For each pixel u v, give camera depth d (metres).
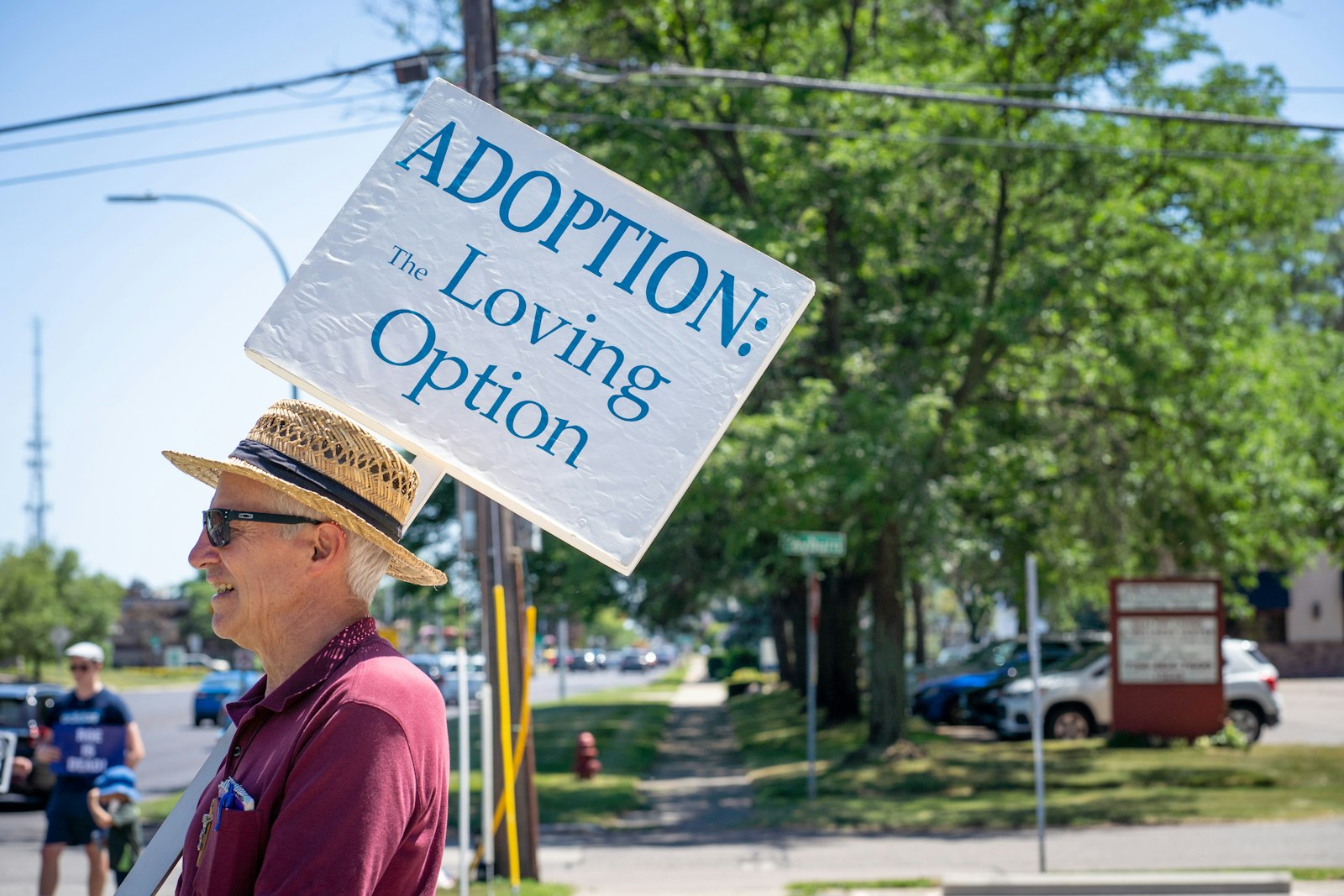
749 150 18.47
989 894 9.93
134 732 8.73
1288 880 9.87
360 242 2.38
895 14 19.16
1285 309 23.33
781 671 50.47
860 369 17.48
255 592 2.13
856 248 18.75
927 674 31.73
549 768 22.19
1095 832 13.91
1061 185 17.61
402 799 1.87
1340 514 20.98
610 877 11.83
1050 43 17.70
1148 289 18.23
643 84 16.77
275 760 1.95
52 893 8.54
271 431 2.17
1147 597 21.53
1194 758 19.97
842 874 11.70
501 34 17.88
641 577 26.19
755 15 17.75
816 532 17.14
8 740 8.53
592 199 2.42
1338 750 20.97
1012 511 22.08
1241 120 12.95
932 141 16.16
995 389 20.11
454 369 2.34
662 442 2.32
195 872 2.04
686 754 26.52
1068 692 24.64
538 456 2.31
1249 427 18.64
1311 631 51.41
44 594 78.81
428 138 2.43
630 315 2.37
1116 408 19.52
